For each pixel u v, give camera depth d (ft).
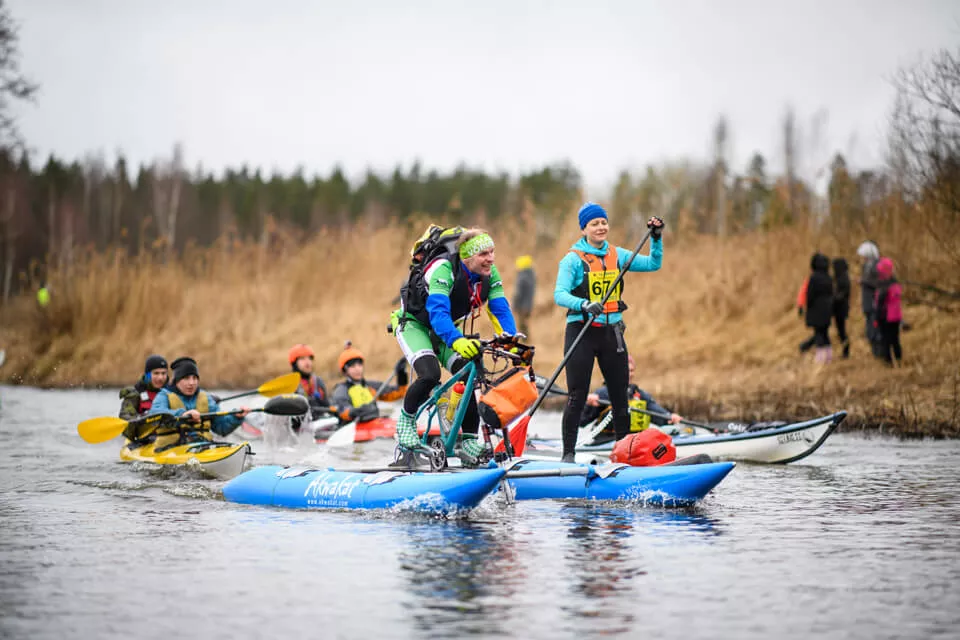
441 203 627.87
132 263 226.38
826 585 41.06
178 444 85.05
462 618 36.63
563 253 213.87
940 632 34.71
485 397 64.03
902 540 50.24
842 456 87.04
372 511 59.00
